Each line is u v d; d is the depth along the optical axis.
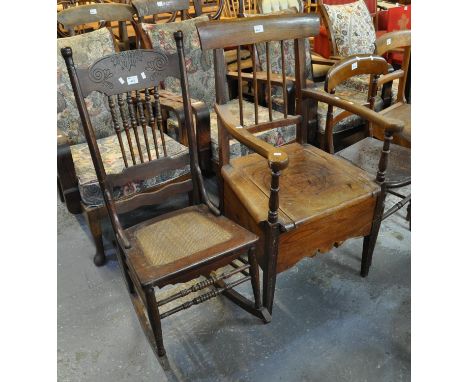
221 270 1.76
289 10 2.59
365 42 2.80
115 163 1.72
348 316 1.52
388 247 1.86
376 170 1.60
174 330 1.48
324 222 1.35
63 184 1.60
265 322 1.49
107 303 1.61
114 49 2.02
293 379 1.30
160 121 1.41
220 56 1.48
